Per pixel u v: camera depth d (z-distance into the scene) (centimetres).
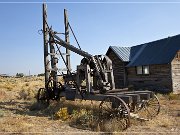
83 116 1173
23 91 2544
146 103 1352
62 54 1716
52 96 1645
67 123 1177
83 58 1431
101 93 1301
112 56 3334
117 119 1095
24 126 1091
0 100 2075
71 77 1514
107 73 1382
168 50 2650
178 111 1455
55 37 1708
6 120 1195
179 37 2714
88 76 1332
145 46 3164
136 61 2978
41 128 1082
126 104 1137
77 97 1406
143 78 2853
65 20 1869
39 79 6116
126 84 3098
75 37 1667
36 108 1591
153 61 2689
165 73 2556
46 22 1766
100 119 1133
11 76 7831
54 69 1669
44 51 1750
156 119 1234
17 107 1672
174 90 2483
